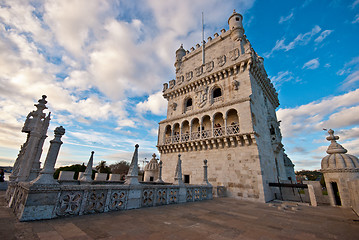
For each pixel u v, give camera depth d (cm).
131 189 845
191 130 2292
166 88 3058
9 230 434
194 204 1129
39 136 1245
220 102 2214
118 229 522
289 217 893
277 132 2389
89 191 689
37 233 434
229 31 2475
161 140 2673
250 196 1588
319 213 1040
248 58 2041
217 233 557
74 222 554
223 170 1852
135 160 930
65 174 1852
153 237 478
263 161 1777
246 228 639
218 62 2373
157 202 977
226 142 1880
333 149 1516
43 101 1303
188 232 546
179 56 3173
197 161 2134
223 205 1171
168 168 2469
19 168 1160
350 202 1288
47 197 573
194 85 2583
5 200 899
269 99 2888
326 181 1492
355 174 1346
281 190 1950
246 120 1791
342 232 635
